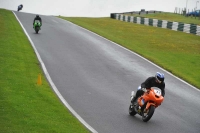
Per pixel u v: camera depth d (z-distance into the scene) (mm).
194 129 41188
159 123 42125
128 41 115062
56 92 52031
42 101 45344
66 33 117625
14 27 116875
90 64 74125
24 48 83000
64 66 70062
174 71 74938
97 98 50969
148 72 72188
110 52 90312
